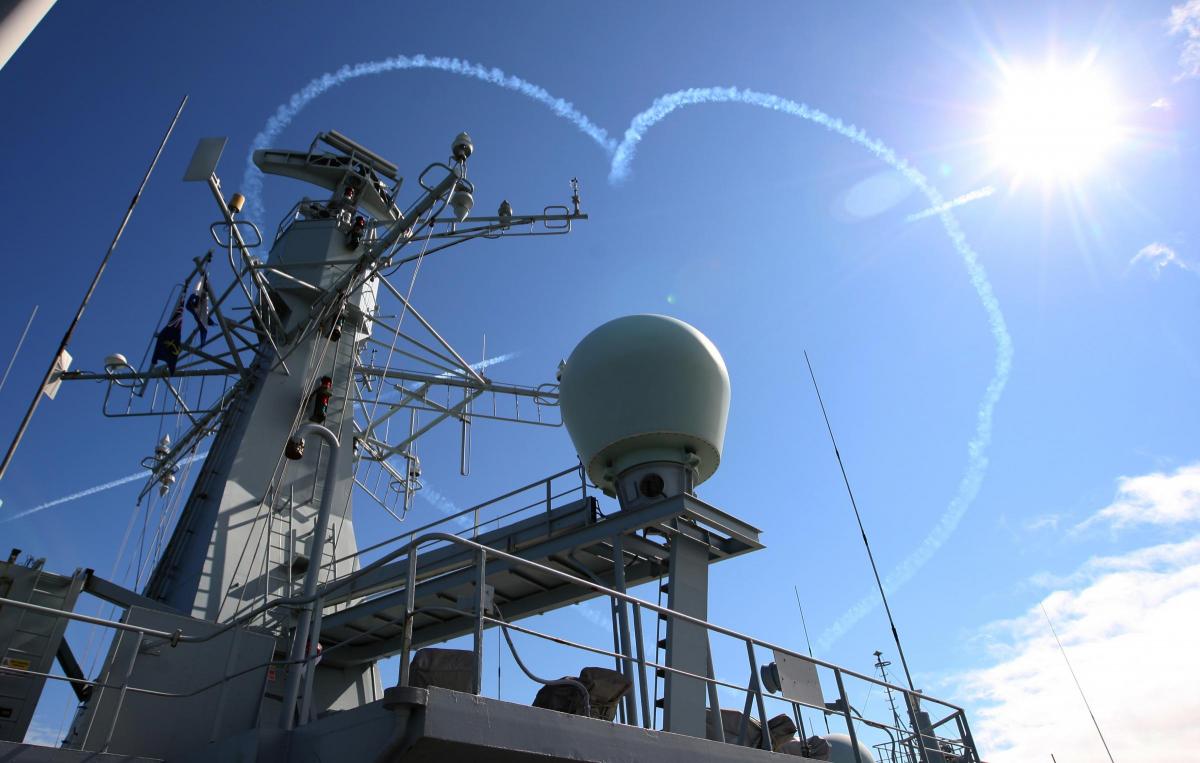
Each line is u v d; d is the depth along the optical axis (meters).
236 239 16.23
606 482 13.74
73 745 9.88
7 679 11.69
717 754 8.38
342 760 6.47
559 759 6.80
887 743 14.03
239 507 16.83
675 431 13.12
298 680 7.72
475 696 6.43
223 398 19.64
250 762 6.98
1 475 6.08
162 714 10.08
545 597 14.76
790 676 10.23
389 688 6.12
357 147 22.86
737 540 13.43
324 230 21.66
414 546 6.95
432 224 16.52
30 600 12.48
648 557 13.42
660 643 11.99
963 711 13.38
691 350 13.74
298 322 19.88
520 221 17.38
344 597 15.91
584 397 13.74
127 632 10.34
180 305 17.89
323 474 18.53
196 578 15.52
